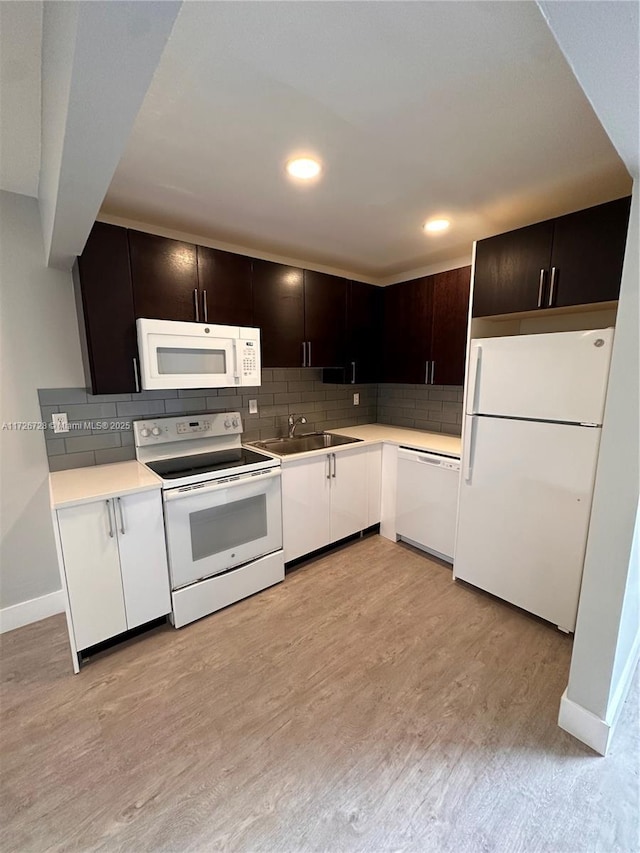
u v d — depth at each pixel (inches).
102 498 72.0
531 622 86.4
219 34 37.8
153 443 96.9
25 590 86.0
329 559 115.3
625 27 26.2
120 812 49.8
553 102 48.4
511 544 87.9
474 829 47.8
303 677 71.4
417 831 47.6
